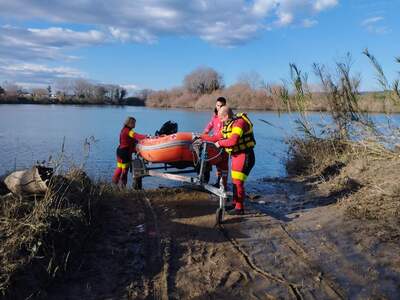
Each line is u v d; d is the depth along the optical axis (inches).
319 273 183.3
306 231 235.9
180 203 286.8
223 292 167.3
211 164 309.4
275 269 187.5
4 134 814.5
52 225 182.2
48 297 155.4
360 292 167.2
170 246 209.2
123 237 215.8
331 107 422.3
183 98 2832.2
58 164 241.8
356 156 383.9
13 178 208.2
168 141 304.5
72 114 1637.6
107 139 756.0
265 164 497.0
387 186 291.0
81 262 182.9
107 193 277.1
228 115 265.6
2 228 169.6
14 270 151.7
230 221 252.1
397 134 347.9
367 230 227.8
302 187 358.9
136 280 173.9
